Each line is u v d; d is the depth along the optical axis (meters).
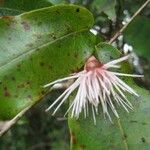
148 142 0.12
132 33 0.18
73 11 0.12
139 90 0.13
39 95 0.12
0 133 0.12
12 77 0.12
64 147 0.33
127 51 0.18
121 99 0.12
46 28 0.12
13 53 0.12
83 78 0.12
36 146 0.34
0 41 0.12
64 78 0.12
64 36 0.12
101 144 0.12
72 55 0.12
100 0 0.16
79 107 0.12
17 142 0.34
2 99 0.12
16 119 0.12
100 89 0.12
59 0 0.14
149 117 0.12
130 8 0.19
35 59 0.12
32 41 0.12
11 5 0.14
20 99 0.12
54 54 0.12
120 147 0.12
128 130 0.12
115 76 0.12
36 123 0.33
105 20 0.17
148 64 0.23
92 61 0.12
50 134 0.34
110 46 0.13
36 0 0.14
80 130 0.12
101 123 0.12
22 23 0.12
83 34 0.13
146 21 0.18
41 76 0.12
